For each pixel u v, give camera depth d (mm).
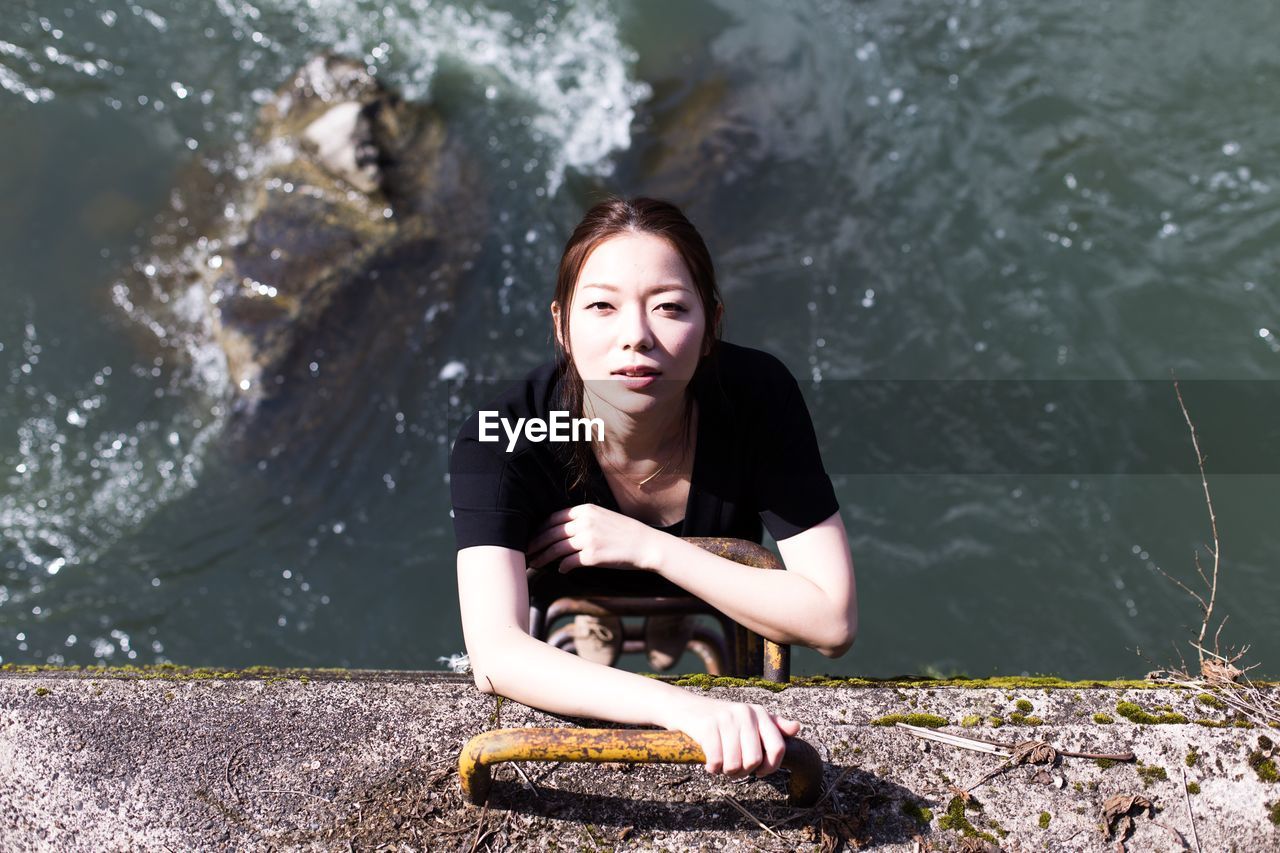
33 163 5863
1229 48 6410
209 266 5418
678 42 6418
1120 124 6125
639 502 2066
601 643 3148
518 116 6023
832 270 5648
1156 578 4645
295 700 1845
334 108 5695
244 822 1696
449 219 5566
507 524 1937
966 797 1728
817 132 6113
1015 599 4629
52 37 6293
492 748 1587
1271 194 5844
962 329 5473
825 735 1801
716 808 1715
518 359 5270
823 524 2014
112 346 5305
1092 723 1811
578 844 1679
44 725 1797
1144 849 1692
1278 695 1853
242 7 6473
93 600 4578
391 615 4621
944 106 6219
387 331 5266
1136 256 5684
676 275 1800
